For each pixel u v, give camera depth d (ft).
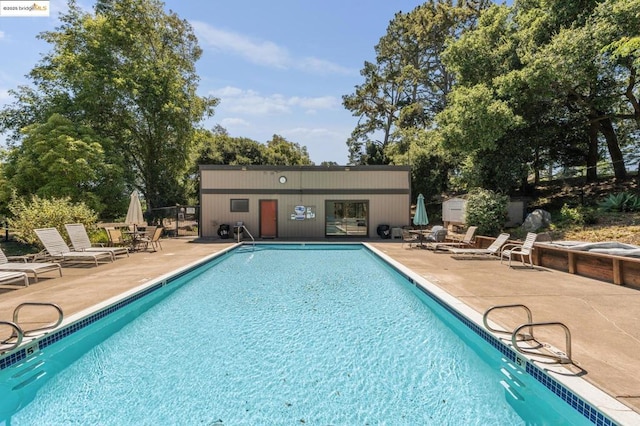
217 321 17.85
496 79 45.65
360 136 111.96
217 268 32.99
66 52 61.62
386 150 92.53
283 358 13.73
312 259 38.70
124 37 64.39
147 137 73.51
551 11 45.14
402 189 55.31
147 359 13.69
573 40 37.83
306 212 55.31
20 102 62.75
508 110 43.21
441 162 75.25
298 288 24.84
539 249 28.99
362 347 14.76
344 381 12.04
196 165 95.14
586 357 11.05
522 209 49.78
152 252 38.17
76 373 12.70
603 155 65.67
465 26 93.76
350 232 55.42
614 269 21.68
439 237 46.16
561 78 40.34
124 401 10.92
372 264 35.29
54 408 10.62
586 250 24.98
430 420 9.87
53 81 63.31
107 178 59.72
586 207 43.75
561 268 26.58
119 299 18.12
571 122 53.21
